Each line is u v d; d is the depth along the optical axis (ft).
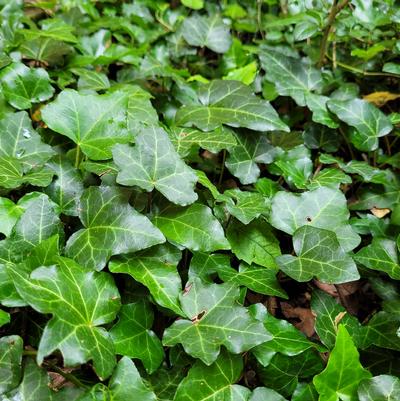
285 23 2.31
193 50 2.48
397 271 1.70
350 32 2.27
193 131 1.89
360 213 2.02
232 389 1.50
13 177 1.64
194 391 1.48
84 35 2.40
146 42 2.47
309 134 2.13
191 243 1.63
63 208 1.68
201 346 1.48
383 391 1.48
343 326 1.46
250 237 1.77
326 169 1.98
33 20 2.56
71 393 1.41
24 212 1.56
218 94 2.01
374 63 2.29
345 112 2.03
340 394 1.50
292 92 2.16
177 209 1.68
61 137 1.90
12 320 1.54
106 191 1.61
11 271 1.39
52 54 2.16
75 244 1.57
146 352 1.53
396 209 1.90
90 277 1.51
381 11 2.28
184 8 2.73
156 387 1.52
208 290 1.57
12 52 2.10
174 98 2.19
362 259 1.72
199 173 1.79
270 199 1.81
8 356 1.38
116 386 1.42
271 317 1.63
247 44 2.66
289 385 1.58
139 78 2.24
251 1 2.76
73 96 1.81
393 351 1.65
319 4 2.26
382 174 1.97
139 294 1.61
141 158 1.64
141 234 1.56
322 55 2.24
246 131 1.98
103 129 1.80
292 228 1.73
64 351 1.33
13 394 1.38
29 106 1.94
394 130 2.12
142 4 2.69
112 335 1.52
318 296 1.67
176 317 1.67
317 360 1.59
